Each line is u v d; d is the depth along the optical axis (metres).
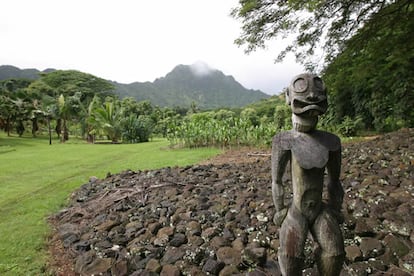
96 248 3.60
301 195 2.14
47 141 28.16
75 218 4.79
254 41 7.73
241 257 3.03
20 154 14.69
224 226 3.74
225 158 10.41
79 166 10.41
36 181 7.78
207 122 15.26
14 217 5.01
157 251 3.32
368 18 6.93
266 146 13.08
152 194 5.37
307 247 2.98
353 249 2.97
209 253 3.21
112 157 13.05
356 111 14.91
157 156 12.02
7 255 3.63
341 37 7.38
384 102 12.95
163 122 37.69
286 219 2.21
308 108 2.01
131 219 4.34
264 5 7.00
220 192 5.14
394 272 2.69
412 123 11.44
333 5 6.59
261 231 3.51
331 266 2.10
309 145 2.12
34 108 28.86
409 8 7.40
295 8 5.95
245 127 13.83
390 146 6.94
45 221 4.84
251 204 4.24
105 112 26.72
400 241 3.07
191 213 4.17
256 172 6.52
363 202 3.92
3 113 28.48
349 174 5.36
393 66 9.73
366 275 2.70
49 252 3.76
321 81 2.08
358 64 8.38
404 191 4.21
